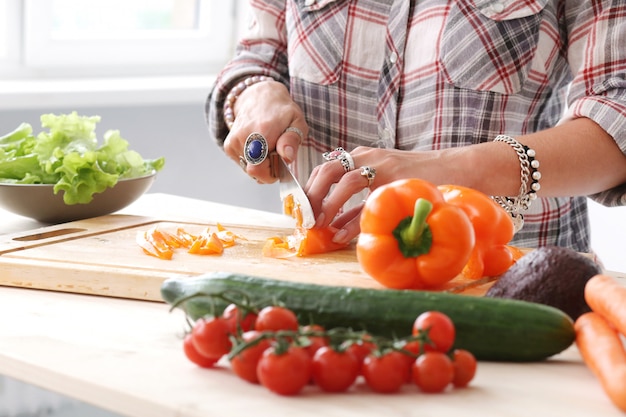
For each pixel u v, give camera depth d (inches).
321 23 62.0
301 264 52.8
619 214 82.2
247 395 39.9
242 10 111.8
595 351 40.5
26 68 102.1
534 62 59.2
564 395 40.3
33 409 59.6
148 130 99.7
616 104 54.5
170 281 45.3
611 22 56.2
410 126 61.1
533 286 45.0
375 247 47.5
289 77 65.7
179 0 111.0
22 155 62.6
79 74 105.3
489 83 59.0
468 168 53.6
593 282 43.1
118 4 107.0
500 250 50.6
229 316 41.5
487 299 42.5
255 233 58.5
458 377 40.3
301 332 39.6
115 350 43.5
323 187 53.9
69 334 45.1
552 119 62.3
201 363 41.7
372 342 39.9
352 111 62.2
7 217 63.3
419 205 46.3
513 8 58.6
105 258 52.6
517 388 40.6
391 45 60.9
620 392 38.7
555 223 61.6
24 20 99.8
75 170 59.6
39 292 50.7
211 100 65.4
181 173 102.7
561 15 59.6
